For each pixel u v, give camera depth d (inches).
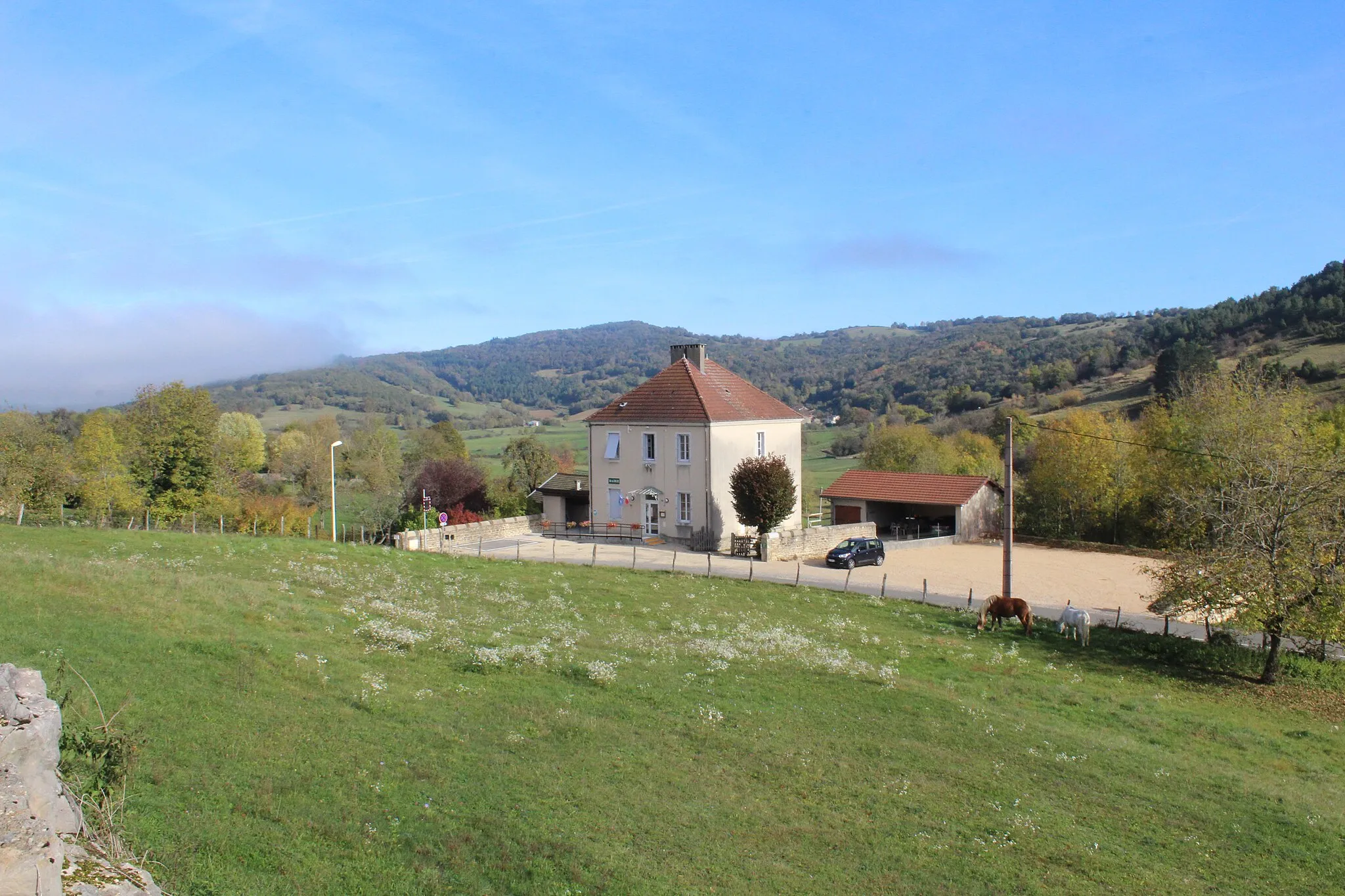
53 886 236.2
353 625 840.3
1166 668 1067.9
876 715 733.9
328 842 419.2
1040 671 995.9
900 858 485.7
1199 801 627.5
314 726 550.6
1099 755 698.2
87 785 385.1
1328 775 719.7
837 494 2458.2
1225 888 496.4
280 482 3752.5
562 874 423.5
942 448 3191.4
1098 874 492.7
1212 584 1060.5
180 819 407.5
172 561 1061.8
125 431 2400.3
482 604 1083.3
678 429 1995.6
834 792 566.9
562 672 759.7
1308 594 1009.5
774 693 770.2
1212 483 1766.7
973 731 719.7
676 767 576.1
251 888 364.2
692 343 2187.5
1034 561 1914.4
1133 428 2672.2
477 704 648.4
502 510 2497.5
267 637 715.4
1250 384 2190.0
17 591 703.1
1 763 289.3
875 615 1267.2
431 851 427.8
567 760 563.8
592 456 2140.7
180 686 567.5
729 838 486.3
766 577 1574.8
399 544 1721.2
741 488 1886.1
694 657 876.6
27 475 1967.3
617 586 1339.8
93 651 594.6
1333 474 1048.2
